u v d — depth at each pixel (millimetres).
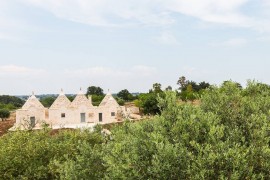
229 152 9531
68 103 76312
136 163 10867
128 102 162375
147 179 10633
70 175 16094
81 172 16078
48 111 76062
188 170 9664
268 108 13539
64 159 22219
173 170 10102
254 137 10977
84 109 76562
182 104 13359
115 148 12719
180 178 10141
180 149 10375
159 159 10188
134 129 13805
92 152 16406
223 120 12844
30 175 21062
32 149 21844
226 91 14391
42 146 22297
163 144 10195
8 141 23484
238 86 15219
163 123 12023
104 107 78062
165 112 12508
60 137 26625
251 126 11492
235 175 9125
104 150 16031
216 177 9773
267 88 15961
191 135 11195
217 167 9891
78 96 77062
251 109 12867
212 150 9883
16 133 23359
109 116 78062
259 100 14000
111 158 11930
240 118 12352
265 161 10227
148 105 77562
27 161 21453
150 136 11469
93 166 16234
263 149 10172
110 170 12969
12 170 20938
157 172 10086
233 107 13234
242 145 11289
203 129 11219
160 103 12805
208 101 13930
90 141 24734
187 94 85750
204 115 11836
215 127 10852
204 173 9414
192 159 10078
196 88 184750
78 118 76062
